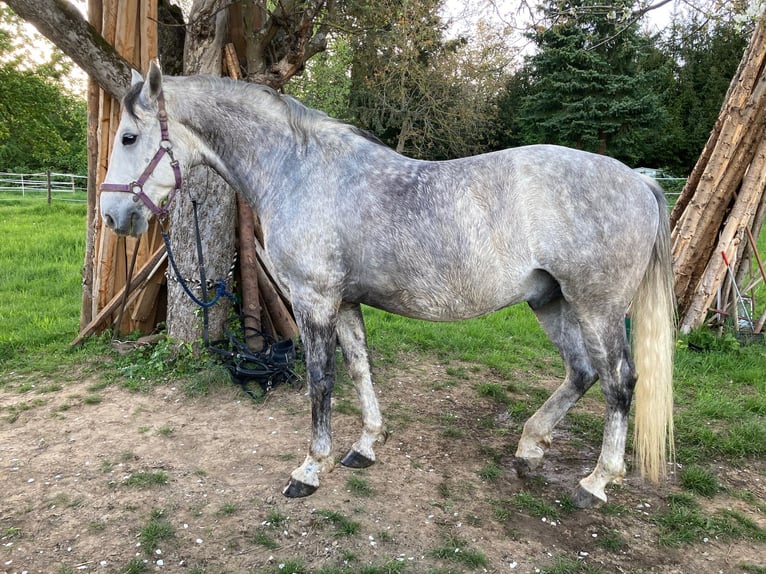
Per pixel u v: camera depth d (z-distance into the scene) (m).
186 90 2.65
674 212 6.32
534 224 2.37
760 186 5.55
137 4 4.52
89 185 4.86
